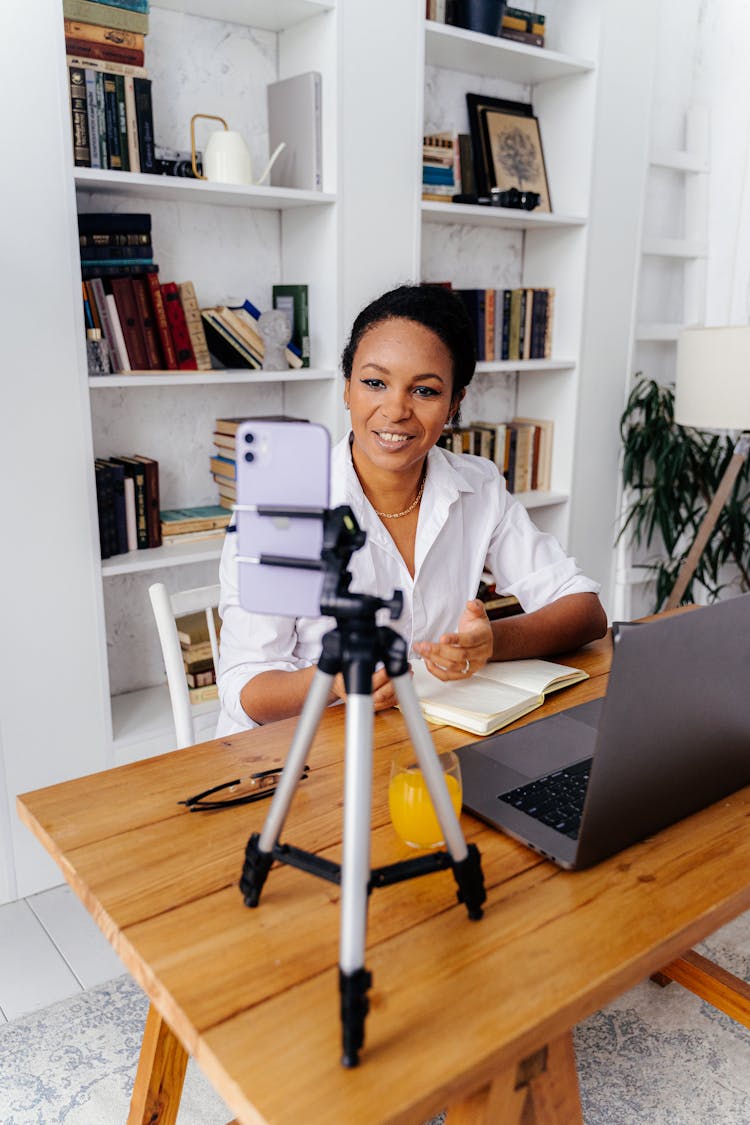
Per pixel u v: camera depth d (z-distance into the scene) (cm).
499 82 297
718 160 326
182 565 265
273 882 90
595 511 326
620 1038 168
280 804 81
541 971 77
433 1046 69
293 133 242
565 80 291
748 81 311
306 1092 64
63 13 191
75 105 198
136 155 210
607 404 318
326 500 71
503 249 313
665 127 328
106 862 93
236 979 76
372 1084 65
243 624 143
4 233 189
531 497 308
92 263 213
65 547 210
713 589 356
